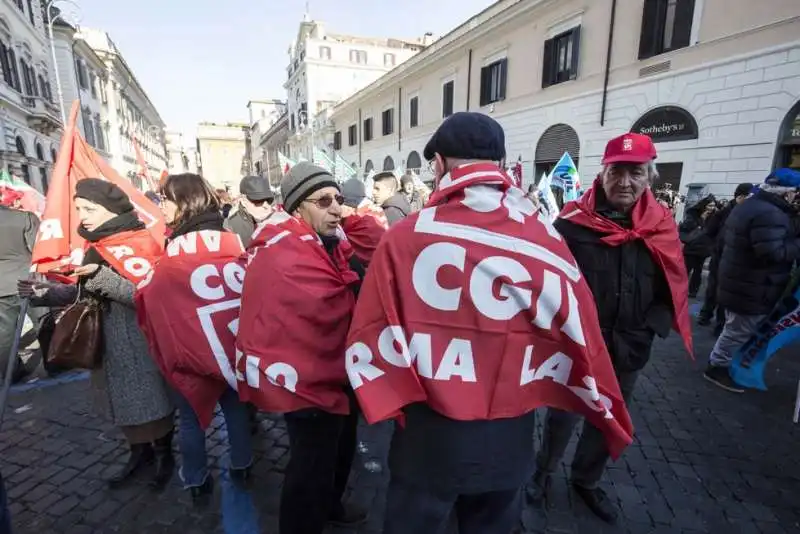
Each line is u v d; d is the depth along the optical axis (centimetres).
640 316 176
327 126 3036
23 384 330
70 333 188
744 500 211
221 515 201
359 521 198
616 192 171
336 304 148
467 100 1547
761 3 734
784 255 276
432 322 104
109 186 189
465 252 102
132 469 224
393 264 106
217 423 283
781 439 261
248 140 7300
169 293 176
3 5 1672
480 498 125
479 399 106
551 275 104
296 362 140
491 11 1370
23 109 1761
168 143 7431
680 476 228
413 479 115
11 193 395
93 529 192
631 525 195
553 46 1172
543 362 112
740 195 490
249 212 335
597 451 194
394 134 2144
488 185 107
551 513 201
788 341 288
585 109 1084
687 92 857
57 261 225
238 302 182
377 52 3806
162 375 206
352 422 188
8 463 237
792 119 715
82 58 2583
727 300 312
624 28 972
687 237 602
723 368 330
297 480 155
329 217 159
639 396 313
